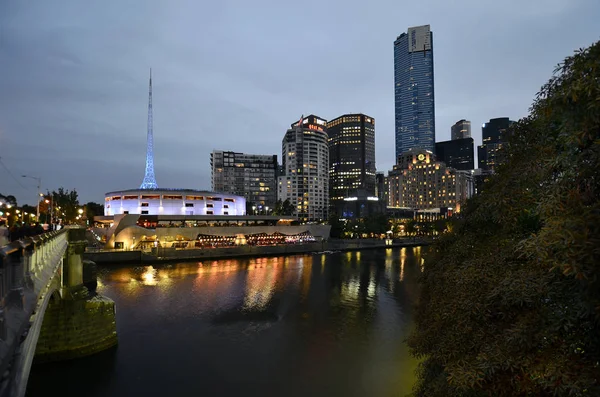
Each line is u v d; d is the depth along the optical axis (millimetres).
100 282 60031
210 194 133125
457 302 12523
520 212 12453
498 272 12156
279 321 39312
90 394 23438
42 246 14570
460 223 19750
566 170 7320
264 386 24719
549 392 7270
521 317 8750
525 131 15148
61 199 113938
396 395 23516
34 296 10289
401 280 65000
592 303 6223
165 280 62969
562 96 6984
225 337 34156
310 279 65812
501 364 7992
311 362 28594
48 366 26656
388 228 170500
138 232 92375
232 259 96188
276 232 117938
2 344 6891
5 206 48219
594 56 6926
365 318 40656
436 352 12805
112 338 30141
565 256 5980
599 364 6738
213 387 24531
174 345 31922
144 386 24531
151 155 164000
